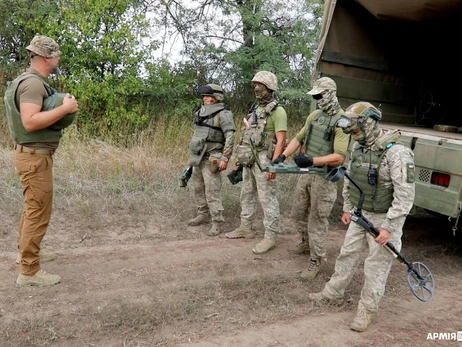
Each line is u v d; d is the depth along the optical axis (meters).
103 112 7.89
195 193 4.89
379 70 5.92
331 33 5.46
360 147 3.04
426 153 4.15
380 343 2.92
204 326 2.97
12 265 3.64
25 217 3.26
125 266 3.79
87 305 3.11
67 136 6.91
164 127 7.85
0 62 8.69
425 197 4.16
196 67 9.62
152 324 2.93
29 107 3.02
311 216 3.76
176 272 3.74
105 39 7.39
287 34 9.30
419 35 6.04
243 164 4.36
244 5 9.27
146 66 8.11
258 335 2.92
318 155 3.62
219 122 4.55
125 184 5.75
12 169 5.70
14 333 2.74
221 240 4.57
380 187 2.95
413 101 6.43
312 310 3.29
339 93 5.63
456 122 6.79
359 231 3.20
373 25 5.72
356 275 3.90
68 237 4.34
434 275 4.07
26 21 8.23
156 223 4.88
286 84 9.19
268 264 4.04
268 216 4.26
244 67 9.31
